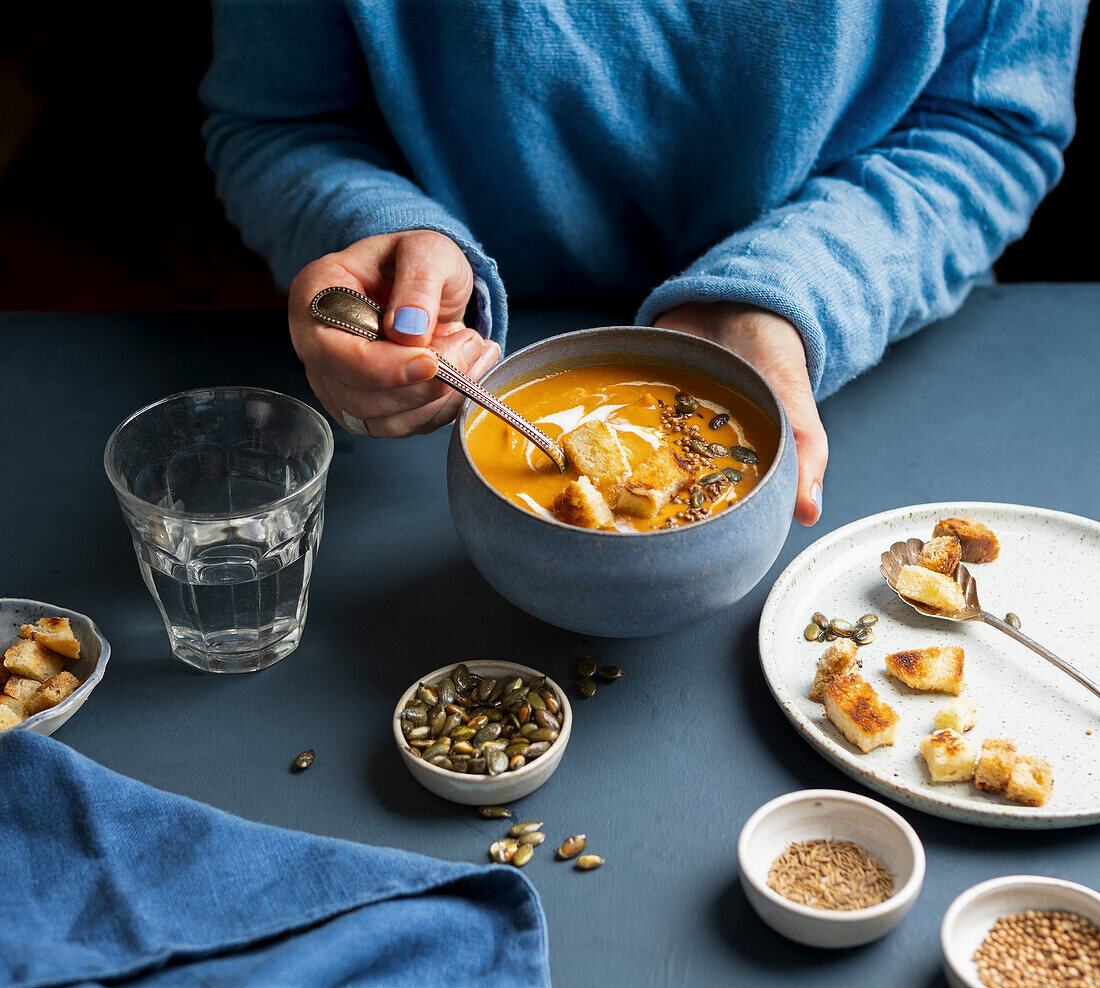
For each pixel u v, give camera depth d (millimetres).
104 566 1136
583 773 925
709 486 950
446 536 1157
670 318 1298
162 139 3465
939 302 1413
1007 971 757
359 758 947
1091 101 2256
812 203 1405
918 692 962
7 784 847
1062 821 833
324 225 1351
